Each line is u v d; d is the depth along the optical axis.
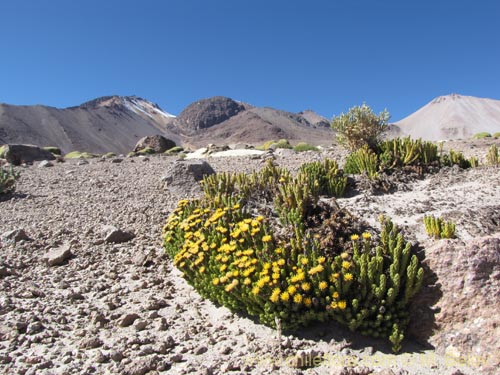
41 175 14.27
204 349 3.99
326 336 4.07
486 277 3.87
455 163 9.38
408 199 7.23
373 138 12.26
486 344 3.55
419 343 3.92
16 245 6.88
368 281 4.01
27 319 4.59
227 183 7.93
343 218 5.28
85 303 5.12
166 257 6.59
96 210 9.15
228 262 4.71
